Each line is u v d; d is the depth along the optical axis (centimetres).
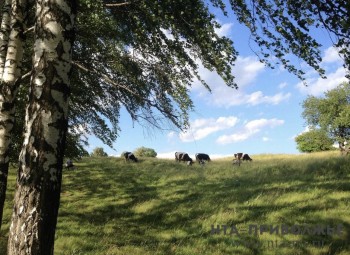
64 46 308
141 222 1163
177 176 1933
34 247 283
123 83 791
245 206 1192
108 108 950
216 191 1481
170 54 675
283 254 827
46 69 301
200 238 952
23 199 288
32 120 297
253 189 1410
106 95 879
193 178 1861
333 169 1659
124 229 1070
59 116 302
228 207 1204
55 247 841
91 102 931
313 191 1282
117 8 639
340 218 1009
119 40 770
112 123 984
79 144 1041
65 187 1642
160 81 741
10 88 556
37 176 290
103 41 778
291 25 489
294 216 1055
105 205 1363
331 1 431
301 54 503
